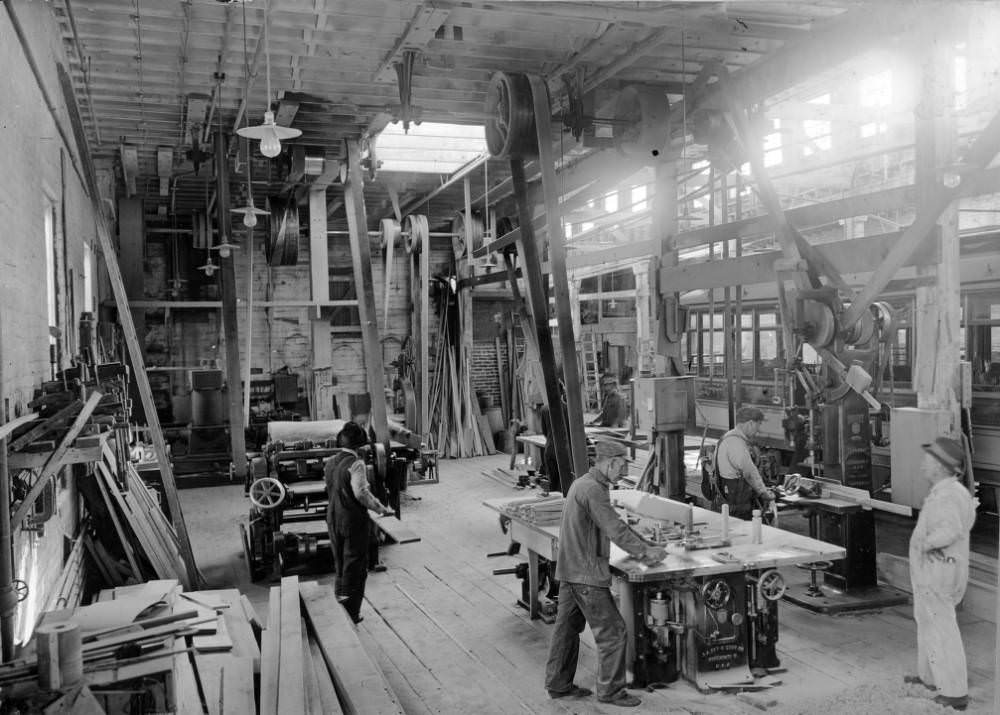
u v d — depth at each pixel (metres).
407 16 7.48
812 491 7.31
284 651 4.81
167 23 7.62
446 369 16.66
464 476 13.87
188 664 4.56
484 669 5.68
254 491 8.05
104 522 7.50
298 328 16.84
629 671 5.46
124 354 13.24
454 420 16.28
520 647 6.09
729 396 9.62
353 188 10.81
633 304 20.94
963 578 4.90
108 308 12.59
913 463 6.50
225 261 10.25
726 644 5.26
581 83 8.72
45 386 5.36
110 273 7.45
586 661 5.80
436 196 15.72
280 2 7.12
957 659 4.84
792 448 9.23
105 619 4.15
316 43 8.15
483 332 17.84
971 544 8.41
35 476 4.95
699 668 5.23
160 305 13.81
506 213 14.95
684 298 14.23
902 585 7.09
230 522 10.59
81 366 5.47
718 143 8.46
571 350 7.74
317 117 10.55
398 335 17.62
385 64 8.61
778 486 7.81
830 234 15.12
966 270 9.14
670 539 5.70
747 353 12.86
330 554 8.54
